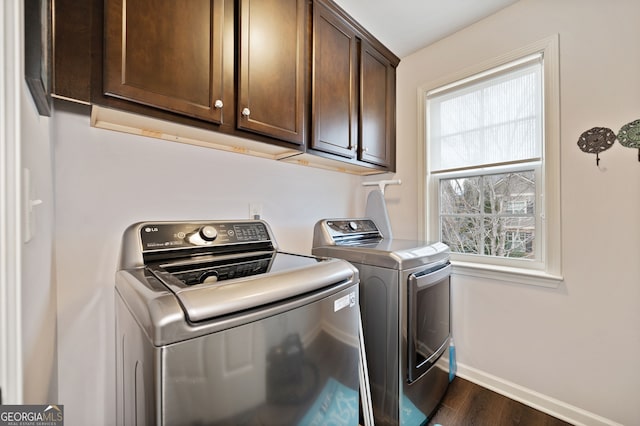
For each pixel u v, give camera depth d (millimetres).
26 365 478
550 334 1509
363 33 1801
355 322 1020
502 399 1626
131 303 698
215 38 1058
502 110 1759
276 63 1260
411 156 2170
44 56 561
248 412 663
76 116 1006
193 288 648
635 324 1268
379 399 1348
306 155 1533
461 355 1861
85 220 1021
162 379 542
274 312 721
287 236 1751
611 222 1328
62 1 761
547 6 1531
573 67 1440
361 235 1858
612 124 1324
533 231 1641
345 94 1673
